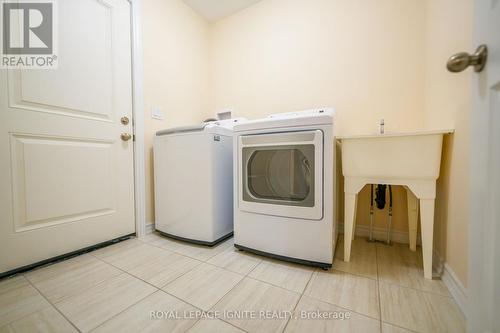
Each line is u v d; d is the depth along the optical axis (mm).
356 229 1626
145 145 1657
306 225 1113
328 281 996
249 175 1276
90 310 803
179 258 1240
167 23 1827
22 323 739
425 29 1373
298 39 1798
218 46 2244
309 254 1113
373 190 1528
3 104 1027
